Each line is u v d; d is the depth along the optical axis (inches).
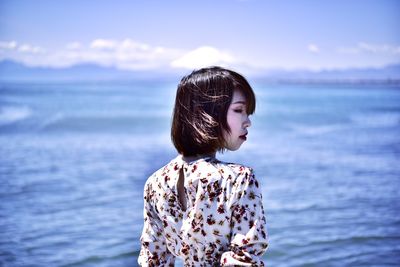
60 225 283.9
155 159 576.4
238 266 62.3
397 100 3144.7
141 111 1594.5
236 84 67.5
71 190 383.2
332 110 1897.1
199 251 66.1
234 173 64.8
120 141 792.9
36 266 219.3
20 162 534.3
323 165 531.5
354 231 270.2
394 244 247.8
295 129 1077.1
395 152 653.3
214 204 64.3
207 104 67.0
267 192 378.6
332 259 225.8
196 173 66.7
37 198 353.7
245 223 63.1
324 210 319.9
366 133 968.9
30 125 1036.5
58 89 5305.1
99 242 253.1
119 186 401.7
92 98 2822.3
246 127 68.6
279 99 3206.2
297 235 261.7
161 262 73.2
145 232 74.0
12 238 258.4
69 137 844.0
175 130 69.7
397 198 359.9
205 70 68.9
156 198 71.6
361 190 390.3
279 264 219.6
